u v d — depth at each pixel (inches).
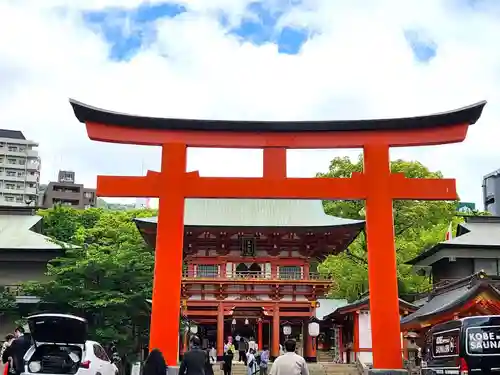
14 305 1453.0
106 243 1437.0
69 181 5339.6
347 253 2165.4
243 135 927.0
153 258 1194.0
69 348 692.7
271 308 1875.0
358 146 917.2
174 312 864.9
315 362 1850.4
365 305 1582.2
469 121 905.5
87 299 1085.8
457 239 1766.7
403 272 1963.6
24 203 4886.8
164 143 920.9
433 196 882.8
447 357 635.5
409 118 907.4
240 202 1987.0
